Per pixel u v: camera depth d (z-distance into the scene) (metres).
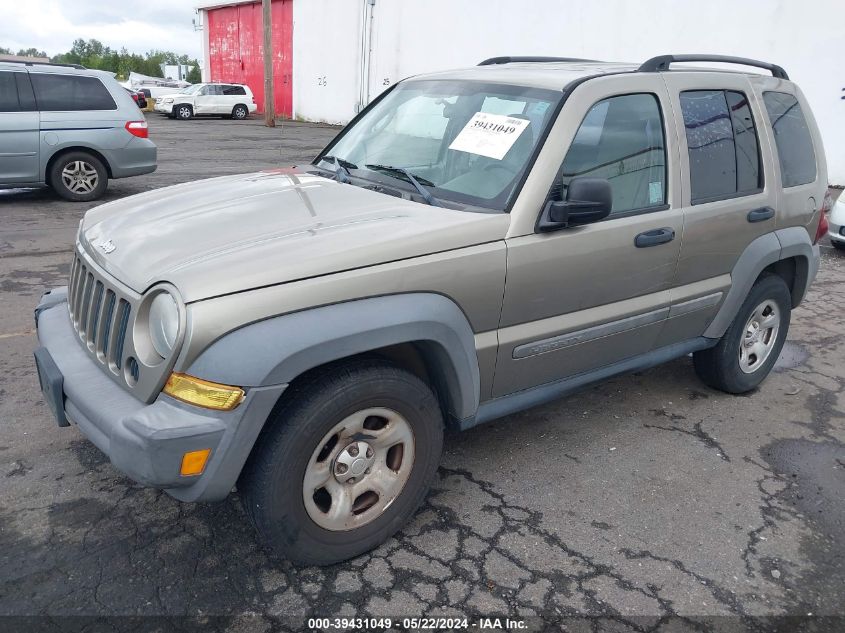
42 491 3.18
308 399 2.50
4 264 6.69
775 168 4.18
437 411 2.89
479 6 20.55
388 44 24.53
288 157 16.34
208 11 36.66
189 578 2.69
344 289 2.50
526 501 3.29
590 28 17.36
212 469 2.36
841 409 4.44
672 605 2.69
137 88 36.72
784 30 13.65
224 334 2.31
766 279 4.32
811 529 3.20
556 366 3.33
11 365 4.45
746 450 3.87
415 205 3.07
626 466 3.64
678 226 3.56
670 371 4.90
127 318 2.52
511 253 2.93
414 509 2.96
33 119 9.31
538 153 3.07
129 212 3.18
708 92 3.86
